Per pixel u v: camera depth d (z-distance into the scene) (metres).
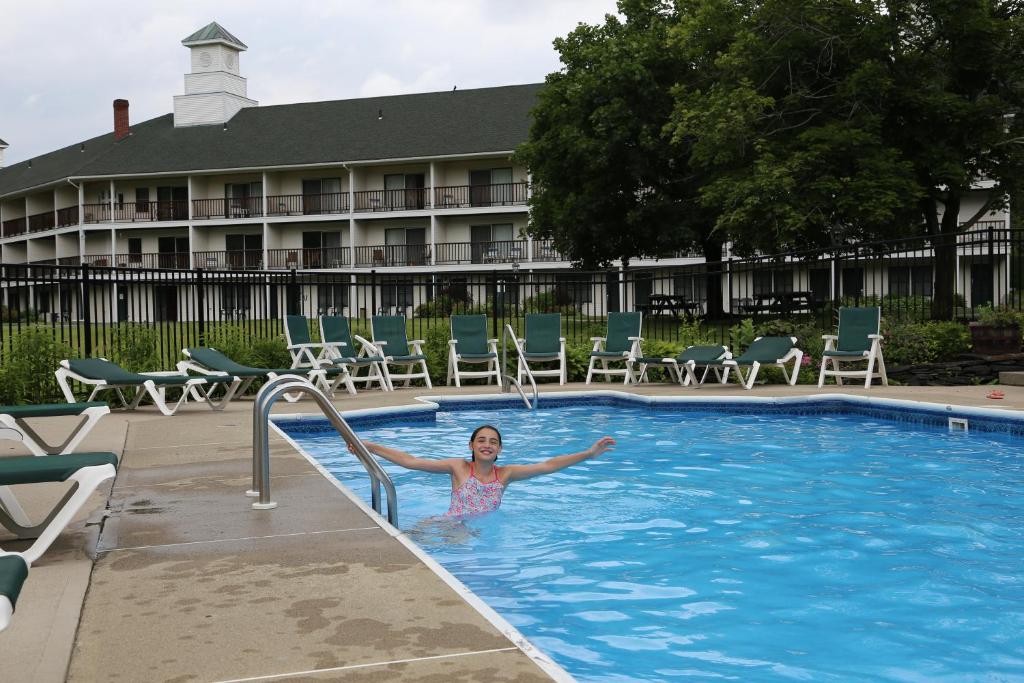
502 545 4.81
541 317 13.82
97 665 2.31
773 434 8.98
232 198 41.94
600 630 3.43
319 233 41.47
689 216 26.50
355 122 43.16
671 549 4.70
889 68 20.27
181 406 10.43
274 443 6.84
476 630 2.55
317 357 13.35
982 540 4.81
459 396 11.48
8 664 2.33
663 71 25.62
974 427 8.65
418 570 3.23
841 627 3.45
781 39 20.14
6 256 51.03
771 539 4.89
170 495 4.76
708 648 3.21
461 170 40.00
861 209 18.02
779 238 18.88
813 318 16.61
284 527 3.96
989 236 14.24
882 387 11.87
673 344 14.48
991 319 12.95
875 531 5.04
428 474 7.14
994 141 19.44
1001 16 20.67
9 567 2.06
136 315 41.84
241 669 2.26
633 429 9.49
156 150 44.38
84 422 5.94
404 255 39.72
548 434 9.16
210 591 2.99
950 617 3.56
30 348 10.55
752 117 19.59
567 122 27.17
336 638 2.50
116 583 3.11
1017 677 2.93
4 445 7.16
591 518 5.43
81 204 43.72
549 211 28.84
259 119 45.34
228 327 13.07
